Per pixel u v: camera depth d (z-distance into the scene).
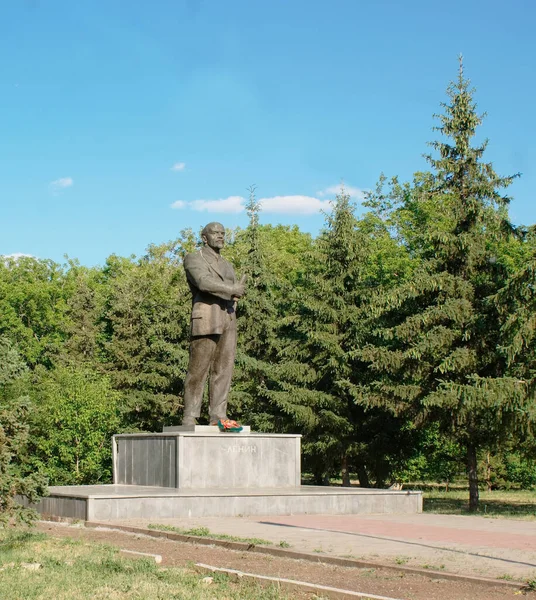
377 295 28.64
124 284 41.16
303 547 11.39
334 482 39.19
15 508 11.63
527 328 21.56
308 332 30.31
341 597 8.30
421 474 36.81
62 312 51.31
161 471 18.56
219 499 16.19
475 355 23.86
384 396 25.14
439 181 26.36
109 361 39.50
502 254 34.78
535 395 21.75
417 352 24.11
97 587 8.90
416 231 38.59
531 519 17.19
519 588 8.61
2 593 8.55
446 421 24.78
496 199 25.59
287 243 65.81
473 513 23.89
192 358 19.47
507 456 36.50
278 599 8.20
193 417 19.36
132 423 35.66
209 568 9.88
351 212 31.34
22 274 58.09
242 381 33.22
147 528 13.73
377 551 11.07
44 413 31.45
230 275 19.62
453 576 9.16
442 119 26.27
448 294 24.88
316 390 30.14
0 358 18.27
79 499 15.57
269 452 19.00
